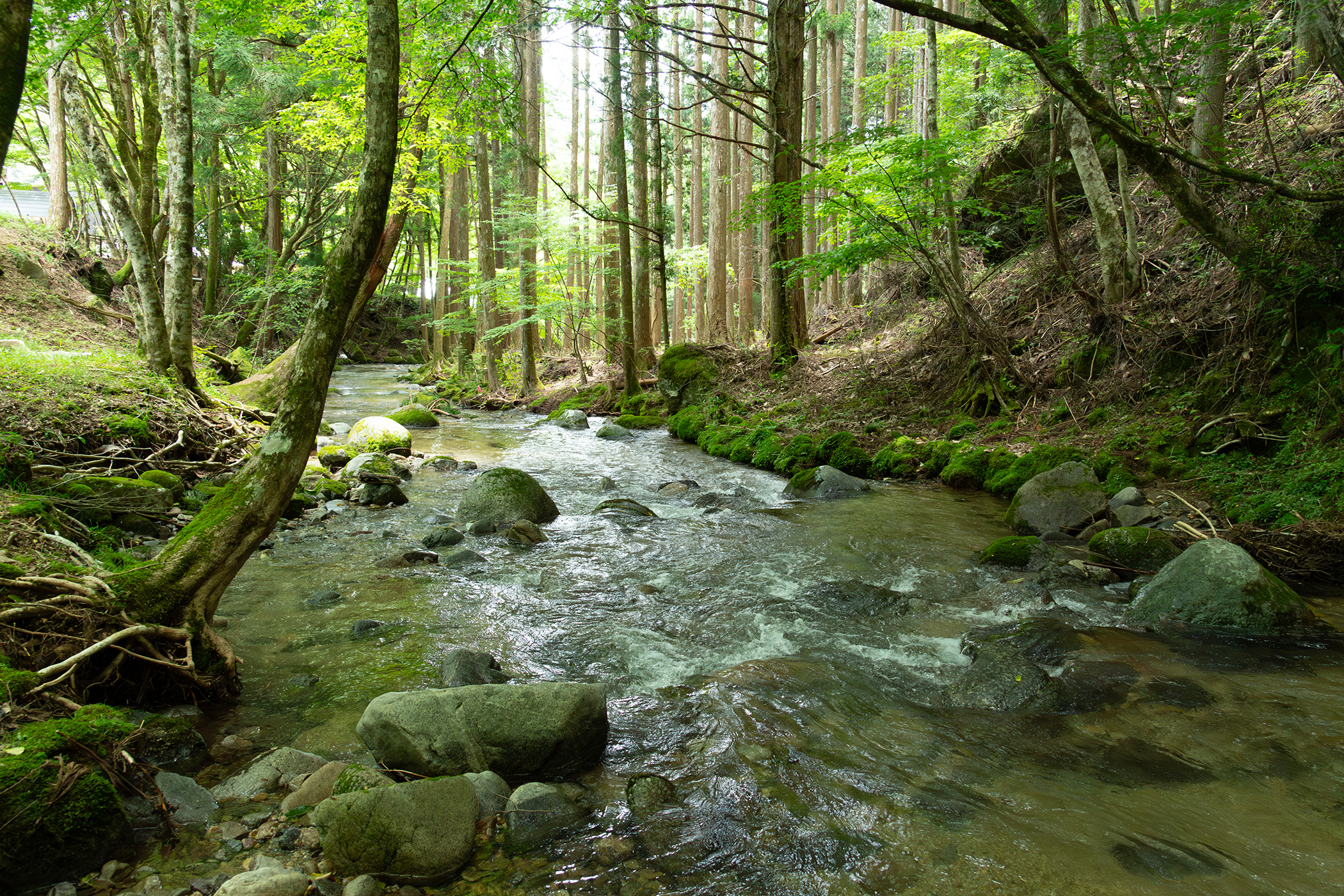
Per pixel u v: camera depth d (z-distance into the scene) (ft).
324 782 10.00
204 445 29.01
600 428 49.83
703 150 98.84
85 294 49.29
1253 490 21.54
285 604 17.28
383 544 22.59
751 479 34.17
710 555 21.94
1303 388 23.00
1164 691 12.92
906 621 16.71
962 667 14.30
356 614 16.75
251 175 75.77
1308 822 9.34
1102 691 12.95
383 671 13.80
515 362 75.31
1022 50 21.77
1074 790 10.17
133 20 39.75
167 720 10.94
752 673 13.79
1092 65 24.04
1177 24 21.42
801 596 18.24
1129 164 38.01
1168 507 22.07
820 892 8.22
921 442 34.65
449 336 102.68
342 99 40.09
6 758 8.41
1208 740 11.39
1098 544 20.12
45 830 8.04
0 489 16.17
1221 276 28.43
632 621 16.76
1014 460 29.35
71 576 11.51
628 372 57.36
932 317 44.09
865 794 10.12
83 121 28.12
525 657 14.73
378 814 8.55
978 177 46.91
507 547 22.61
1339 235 23.34
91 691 11.23
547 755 10.61
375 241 13.08
